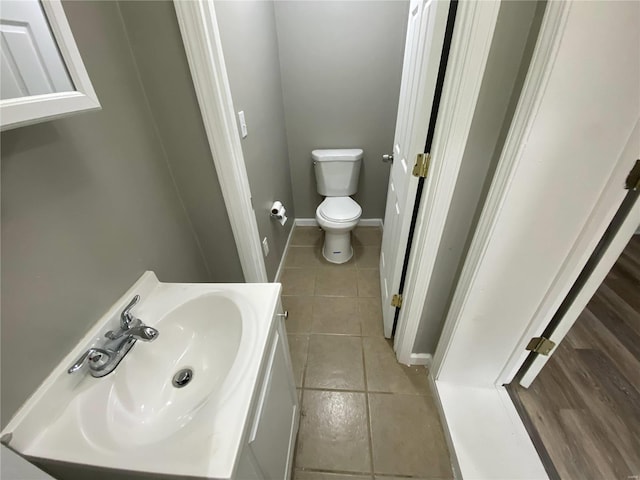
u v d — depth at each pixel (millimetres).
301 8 1956
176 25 896
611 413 1269
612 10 595
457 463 1127
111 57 857
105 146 826
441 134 882
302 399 1396
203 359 840
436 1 768
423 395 1396
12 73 512
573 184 805
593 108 700
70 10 714
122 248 881
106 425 644
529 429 1220
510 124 803
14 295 580
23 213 599
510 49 747
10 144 571
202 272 1430
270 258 1947
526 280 1009
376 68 2137
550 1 616
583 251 906
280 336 942
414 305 1283
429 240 1072
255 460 676
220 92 1011
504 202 851
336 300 1985
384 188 2650
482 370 1313
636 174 766
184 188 1219
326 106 2303
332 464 1170
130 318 788
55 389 628
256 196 1598
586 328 1654
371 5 1929
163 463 523
